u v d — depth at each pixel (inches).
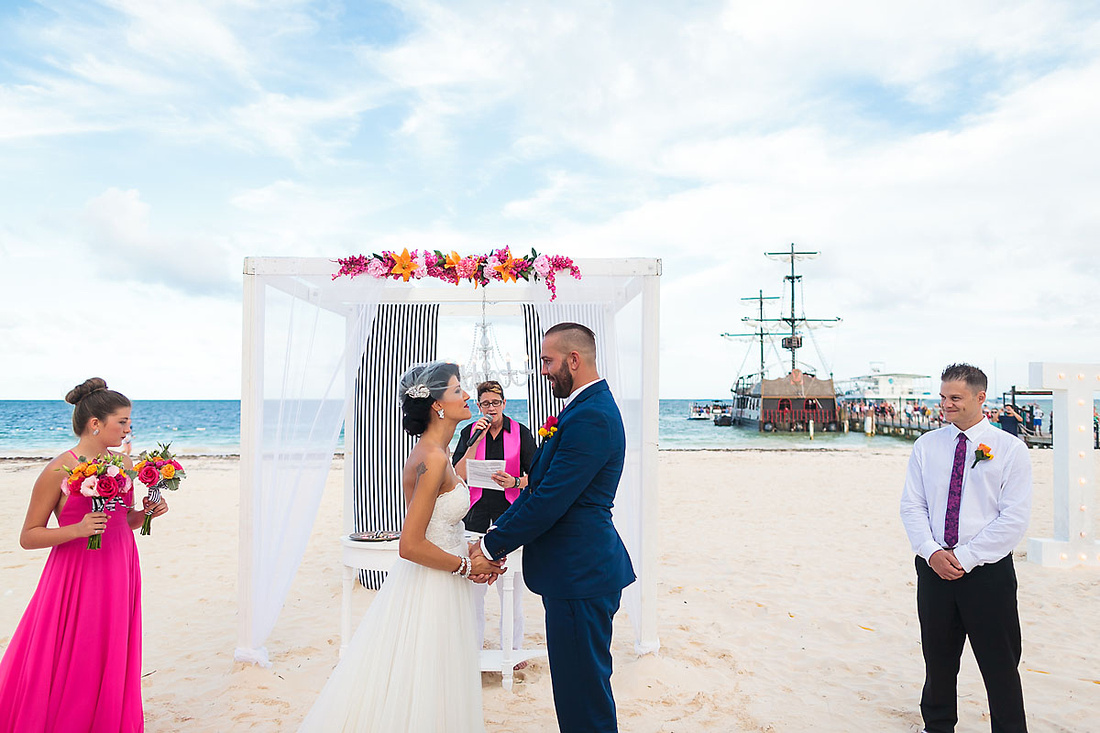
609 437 101.9
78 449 112.8
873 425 1555.1
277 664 163.5
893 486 495.5
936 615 118.2
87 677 106.3
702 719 134.6
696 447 1105.4
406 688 97.6
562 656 100.8
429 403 103.0
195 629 190.4
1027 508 109.3
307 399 166.9
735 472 583.5
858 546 299.9
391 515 226.8
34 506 106.7
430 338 232.2
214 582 239.6
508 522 100.9
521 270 161.9
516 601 162.9
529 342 226.8
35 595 107.7
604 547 103.0
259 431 161.3
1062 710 137.9
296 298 168.1
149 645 177.6
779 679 155.3
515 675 157.2
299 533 165.0
